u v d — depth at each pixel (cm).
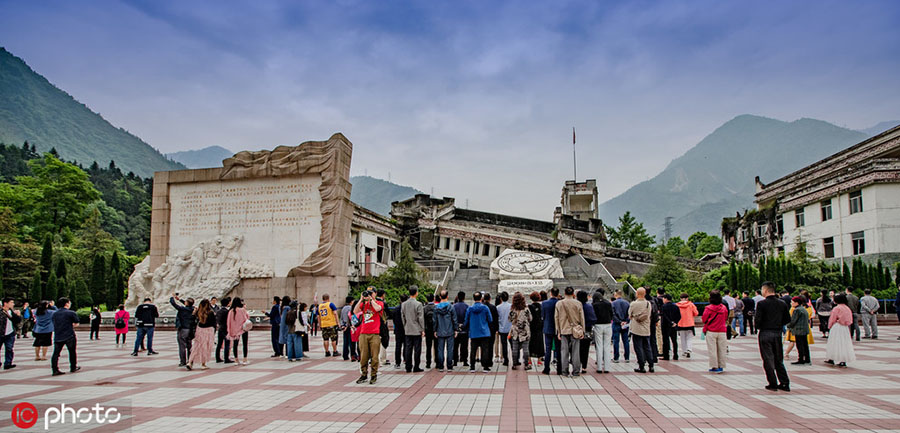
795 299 1452
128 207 9200
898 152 3662
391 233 4653
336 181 2864
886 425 748
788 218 4188
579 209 6819
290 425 784
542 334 1349
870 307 1884
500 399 952
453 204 5438
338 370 1338
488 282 3603
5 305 1493
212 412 871
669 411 847
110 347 1984
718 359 1226
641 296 1266
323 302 1670
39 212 5719
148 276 3027
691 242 8388
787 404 888
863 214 3391
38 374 1312
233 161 3036
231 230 3003
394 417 827
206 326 1377
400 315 1366
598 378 1170
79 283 4203
